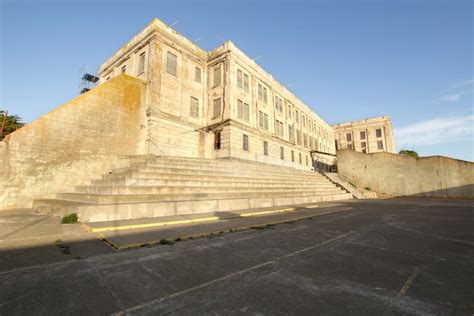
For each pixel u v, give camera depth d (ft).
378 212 35.45
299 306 8.16
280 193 48.67
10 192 34.27
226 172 50.67
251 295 8.96
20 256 13.24
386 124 168.96
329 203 50.70
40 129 38.19
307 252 14.70
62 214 25.66
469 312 7.72
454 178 65.31
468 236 19.17
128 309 7.93
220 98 78.38
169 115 65.57
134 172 32.99
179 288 9.57
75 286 9.64
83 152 44.19
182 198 31.42
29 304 8.16
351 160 83.46
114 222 22.50
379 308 7.99
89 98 46.55
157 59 65.77
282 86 109.81
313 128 139.85
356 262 12.82
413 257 13.66
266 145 91.97
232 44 80.74
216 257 13.65
